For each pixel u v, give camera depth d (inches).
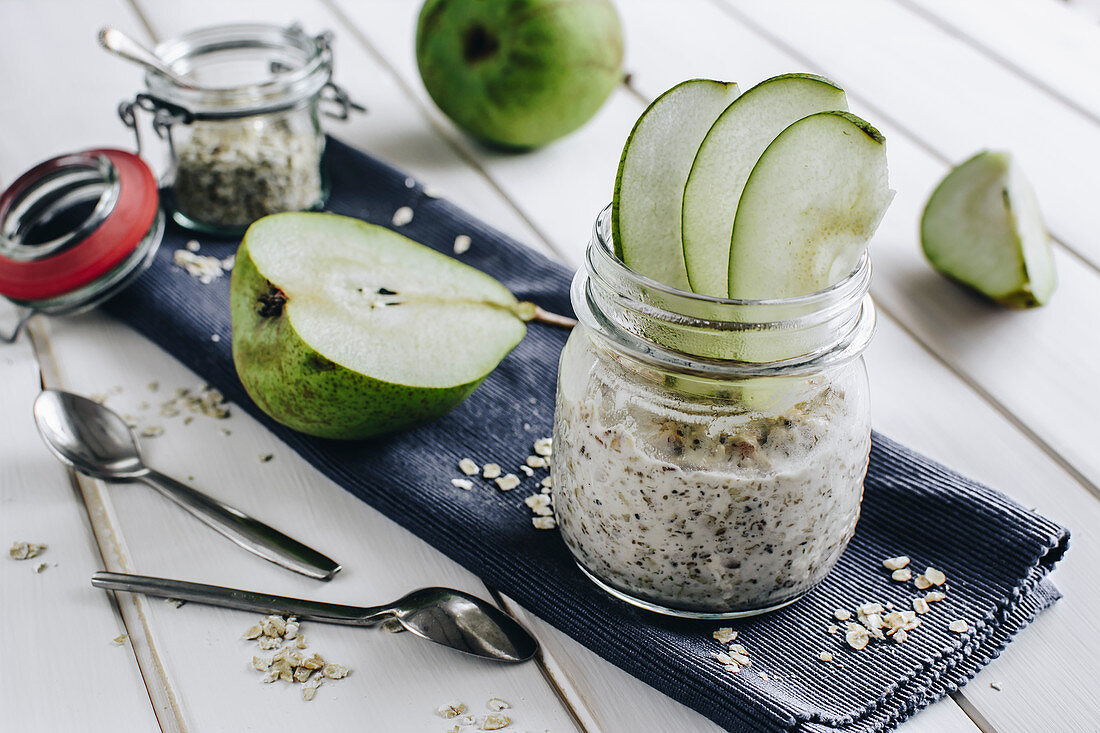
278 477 22.9
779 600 20.3
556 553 21.3
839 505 19.9
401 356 22.1
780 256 18.8
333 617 20.6
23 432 23.5
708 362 18.8
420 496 21.9
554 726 19.7
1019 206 25.6
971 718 19.8
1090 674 20.2
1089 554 21.8
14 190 26.2
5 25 34.9
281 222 23.0
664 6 36.2
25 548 21.7
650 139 19.2
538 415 23.6
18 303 25.1
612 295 19.0
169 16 35.7
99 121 31.1
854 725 19.4
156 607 20.8
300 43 28.0
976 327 25.7
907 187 28.9
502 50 28.1
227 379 24.0
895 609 20.7
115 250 25.1
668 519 19.5
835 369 19.5
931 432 23.7
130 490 22.5
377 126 31.4
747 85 32.0
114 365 24.9
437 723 19.7
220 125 26.8
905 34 34.3
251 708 19.8
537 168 29.9
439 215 27.3
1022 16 35.3
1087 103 31.5
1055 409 24.1
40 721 19.7
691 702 19.7
